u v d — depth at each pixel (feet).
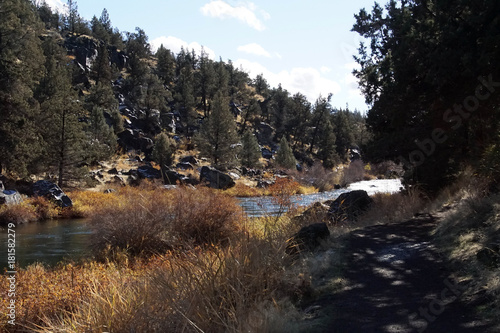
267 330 12.05
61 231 63.62
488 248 15.98
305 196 105.81
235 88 474.08
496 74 31.14
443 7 33.73
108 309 14.40
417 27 38.52
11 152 110.42
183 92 357.61
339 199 38.01
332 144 328.70
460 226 22.08
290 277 16.42
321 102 393.29
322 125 389.60
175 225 34.35
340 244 22.36
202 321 12.85
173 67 469.98
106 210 37.81
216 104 222.69
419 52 36.14
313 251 21.31
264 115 446.60
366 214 35.99
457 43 32.58
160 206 36.24
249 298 13.76
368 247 21.94
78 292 19.70
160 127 299.38
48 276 24.72
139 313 13.33
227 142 221.66
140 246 34.06
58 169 131.75
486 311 12.09
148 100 300.20
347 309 13.62
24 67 122.21
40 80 189.78
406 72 37.88
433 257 18.85
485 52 30.09
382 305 13.69
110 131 215.10
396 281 16.07
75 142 131.95
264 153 320.29
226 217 33.99
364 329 11.97
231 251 16.08
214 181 56.90
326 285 16.33
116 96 341.21
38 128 124.67
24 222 76.28
